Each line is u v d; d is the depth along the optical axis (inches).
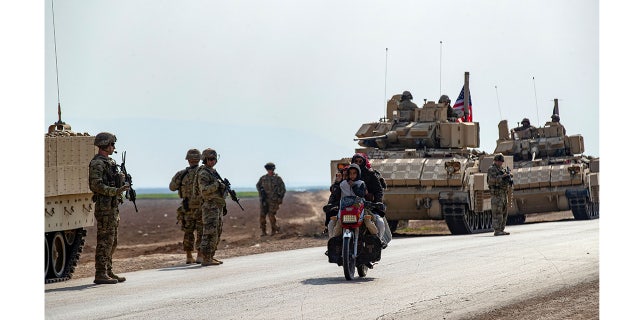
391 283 989.2
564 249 1341.0
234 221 3489.2
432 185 2091.5
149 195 5826.8
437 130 2306.8
